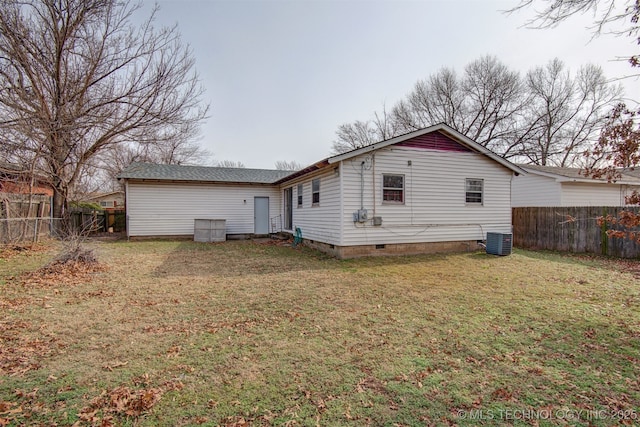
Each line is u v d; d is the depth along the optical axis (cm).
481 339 382
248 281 673
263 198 1722
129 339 377
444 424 235
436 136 1062
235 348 356
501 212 1155
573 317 457
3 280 638
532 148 2630
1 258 881
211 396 267
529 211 1249
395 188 1016
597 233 1034
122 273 739
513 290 602
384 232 1003
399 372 306
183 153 2966
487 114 2761
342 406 255
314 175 1177
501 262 898
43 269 725
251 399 263
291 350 352
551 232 1166
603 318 452
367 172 981
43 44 1164
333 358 334
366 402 260
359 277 712
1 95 947
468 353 347
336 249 991
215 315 463
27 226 1165
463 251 1087
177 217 1568
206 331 404
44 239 1273
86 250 803
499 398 267
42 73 1173
